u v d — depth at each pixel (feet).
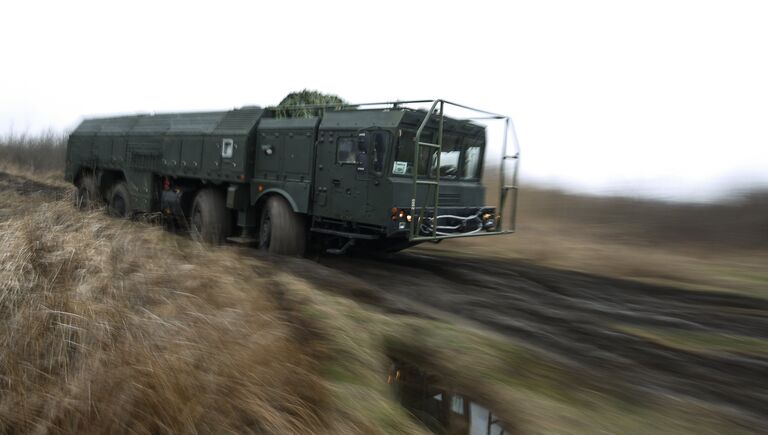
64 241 16.84
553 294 22.88
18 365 9.59
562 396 12.19
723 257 33.63
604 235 41.65
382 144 24.17
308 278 22.12
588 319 19.08
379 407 10.66
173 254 19.99
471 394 12.26
